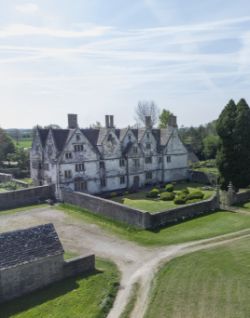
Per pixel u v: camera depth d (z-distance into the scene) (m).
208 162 83.81
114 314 17.31
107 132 51.91
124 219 33.25
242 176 47.44
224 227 31.11
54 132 47.94
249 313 16.67
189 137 99.88
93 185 50.44
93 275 21.70
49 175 48.47
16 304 18.20
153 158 59.00
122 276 21.80
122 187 54.31
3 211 40.31
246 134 47.22
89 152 49.62
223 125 48.06
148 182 58.41
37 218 36.88
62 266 21.05
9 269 18.61
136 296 19.12
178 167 62.84
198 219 33.91
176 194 48.59
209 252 24.92
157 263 23.58
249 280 20.17
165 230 30.72
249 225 31.47
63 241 29.05
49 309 17.50
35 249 20.17
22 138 161.38
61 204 42.72
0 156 77.06
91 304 17.97
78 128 48.09
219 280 20.33
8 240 19.88
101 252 26.25
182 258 24.08
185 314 16.88
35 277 19.75
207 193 48.09
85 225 33.72
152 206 42.62
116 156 53.19
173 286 19.89
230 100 48.66
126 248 26.95
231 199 39.94
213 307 17.36
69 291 19.45
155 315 16.94
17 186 54.91
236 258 23.52
